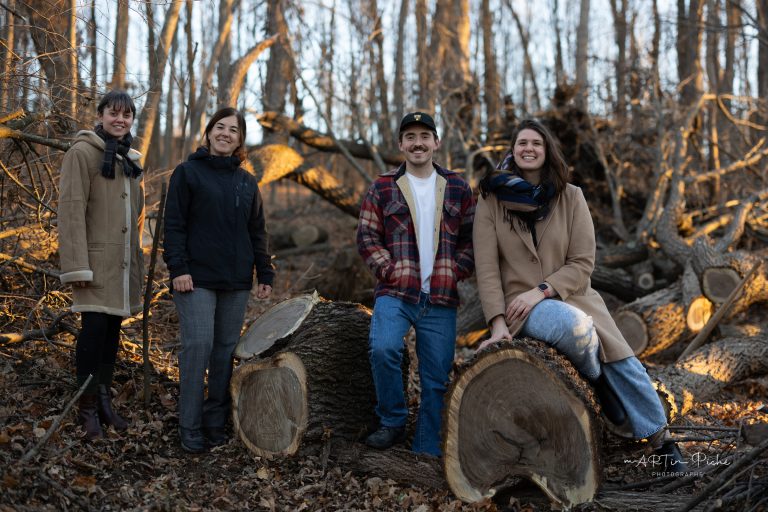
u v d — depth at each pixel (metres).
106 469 3.38
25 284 4.77
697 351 5.46
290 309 4.02
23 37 5.34
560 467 3.18
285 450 3.70
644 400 3.44
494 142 10.45
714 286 6.22
